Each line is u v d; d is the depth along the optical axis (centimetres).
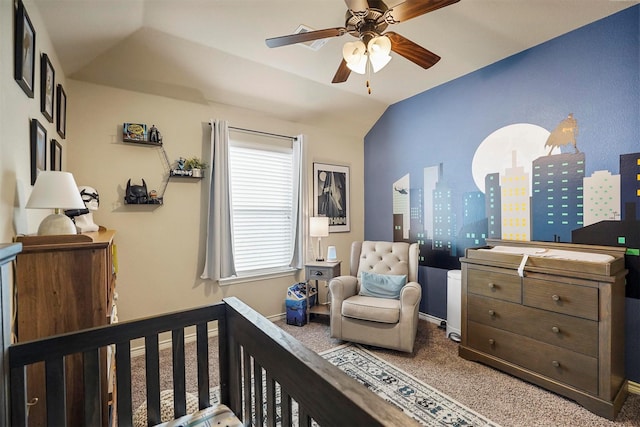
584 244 226
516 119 266
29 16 146
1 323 86
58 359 101
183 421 119
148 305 269
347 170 418
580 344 188
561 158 239
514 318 220
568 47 235
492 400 196
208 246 296
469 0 201
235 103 316
